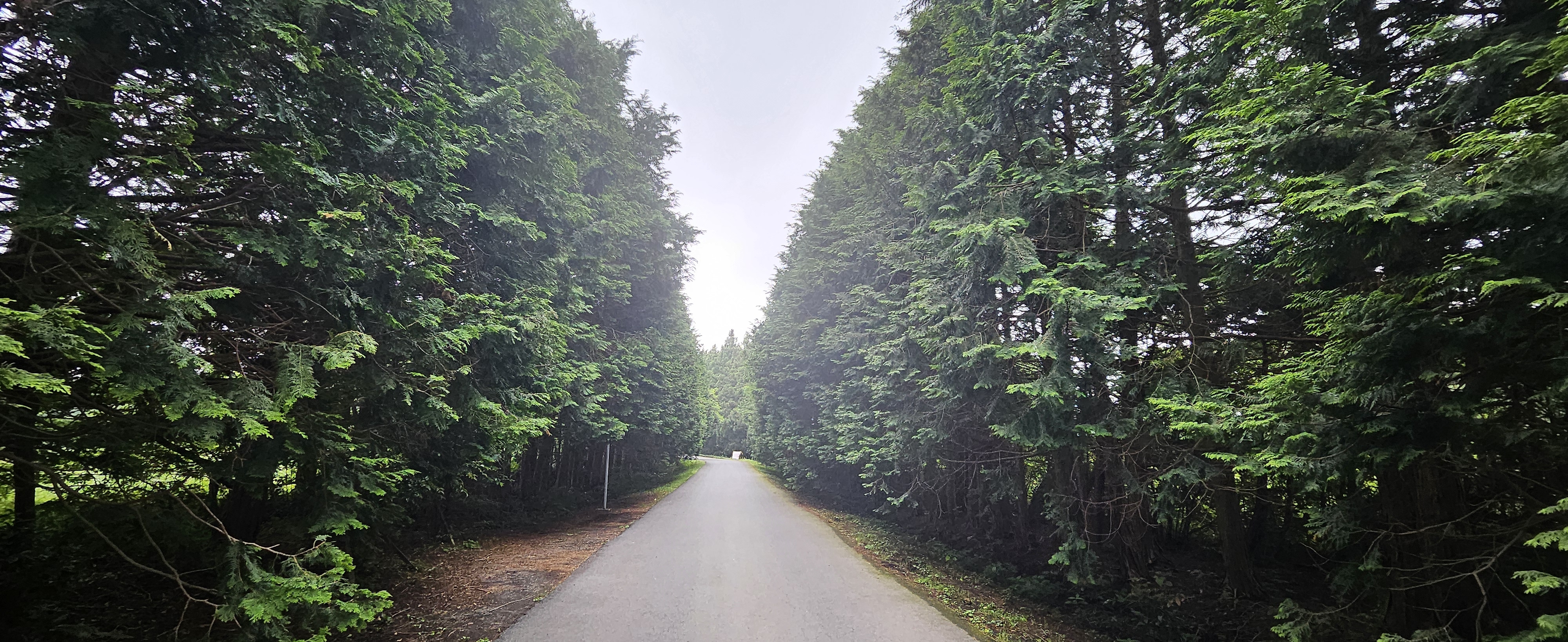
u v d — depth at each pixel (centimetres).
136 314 330
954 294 891
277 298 462
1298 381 421
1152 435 700
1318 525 498
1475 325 362
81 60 364
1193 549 1274
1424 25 468
